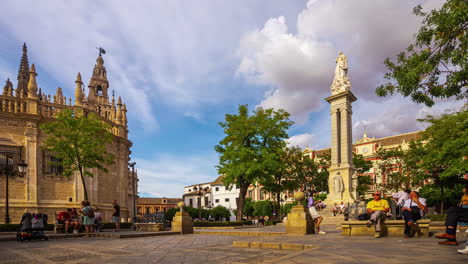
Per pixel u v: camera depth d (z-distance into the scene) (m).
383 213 11.05
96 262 7.38
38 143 30.78
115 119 39.81
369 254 6.59
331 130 38.62
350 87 38.41
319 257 6.41
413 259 5.78
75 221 19.95
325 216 30.59
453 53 11.09
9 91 31.44
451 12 10.72
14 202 28.50
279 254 7.79
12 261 7.92
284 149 43.91
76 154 26.84
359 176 49.34
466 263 5.17
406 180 44.97
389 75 13.48
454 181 35.06
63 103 33.81
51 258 8.38
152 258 7.77
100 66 85.19
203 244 11.16
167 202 136.50
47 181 30.62
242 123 35.62
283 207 68.81
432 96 12.78
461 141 26.33
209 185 105.38
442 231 11.88
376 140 67.12
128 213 39.06
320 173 50.84
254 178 34.38
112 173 37.12
